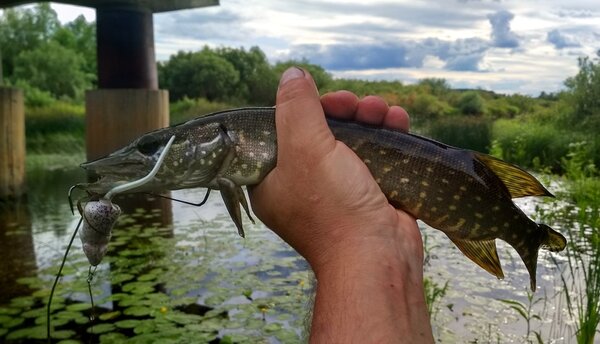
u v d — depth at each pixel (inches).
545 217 42.4
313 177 9.4
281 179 9.8
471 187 13.0
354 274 8.5
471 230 13.3
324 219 9.3
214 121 12.4
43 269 33.1
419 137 13.1
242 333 23.5
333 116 12.9
